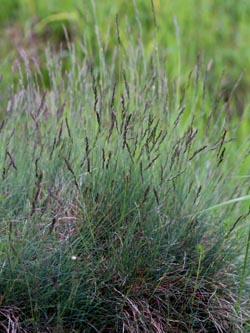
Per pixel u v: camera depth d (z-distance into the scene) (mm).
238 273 3025
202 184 3186
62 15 5406
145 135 3002
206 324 2885
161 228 2863
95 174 2922
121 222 2854
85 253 2762
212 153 3314
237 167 3350
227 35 5535
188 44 5301
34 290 2670
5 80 4555
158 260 2830
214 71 5129
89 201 2844
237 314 2828
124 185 2873
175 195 2936
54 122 3285
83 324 2768
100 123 3000
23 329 2641
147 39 5172
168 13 5492
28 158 3100
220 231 3043
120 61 3502
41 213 2799
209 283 2912
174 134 3137
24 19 5695
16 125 3295
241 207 3584
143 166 2959
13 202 2945
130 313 2783
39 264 2670
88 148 2936
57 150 3053
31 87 3502
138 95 3258
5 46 5277
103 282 2725
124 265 2793
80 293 2713
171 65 4844
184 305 2863
